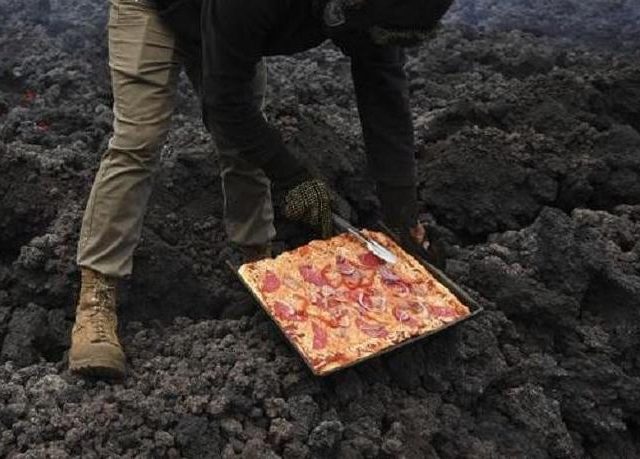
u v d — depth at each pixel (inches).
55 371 114.2
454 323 116.1
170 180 147.6
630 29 255.8
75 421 103.0
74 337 111.3
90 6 246.4
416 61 221.0
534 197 159.8
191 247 140.9
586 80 190.5
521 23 262.1
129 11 109.5
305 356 106.7
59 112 177.8
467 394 118.1
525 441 115.5
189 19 107.7
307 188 106.8
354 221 156.9
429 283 121.9
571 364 126.3
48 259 127.6
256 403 109.1
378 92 114.2
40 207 139.6
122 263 113.7
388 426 112.5
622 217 156.3
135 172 111.6
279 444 105.1
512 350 126.6
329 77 207.2
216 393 108.7
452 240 152.8
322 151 156.6
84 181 144.8
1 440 102.5
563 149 168.4
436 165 159.6
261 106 125.4
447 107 185.6
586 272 135.0
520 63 216.8
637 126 188.2
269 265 119.0
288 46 99.3
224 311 130.6
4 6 238.5
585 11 271.0
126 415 105.5
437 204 156.7
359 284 120.0
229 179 123.5
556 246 136.9
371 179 161.3
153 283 128.4
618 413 122.2
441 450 112.2
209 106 100.4
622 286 133.3
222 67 94.8
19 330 120.2
